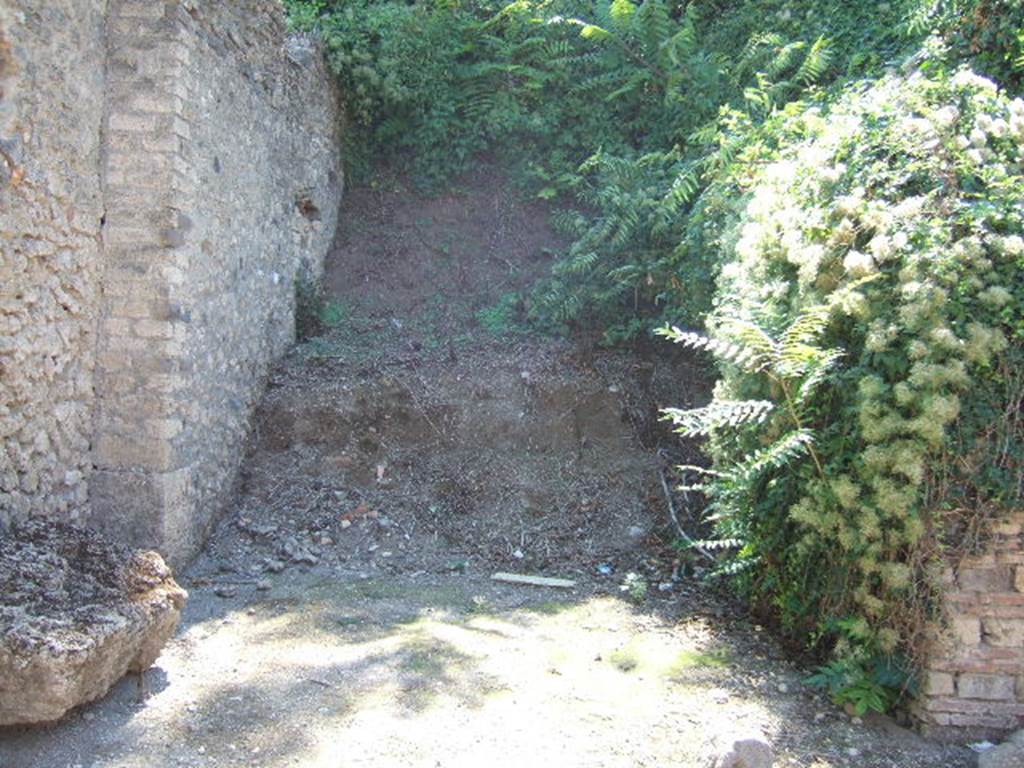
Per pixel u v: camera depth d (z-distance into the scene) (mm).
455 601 4957
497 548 5742
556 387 6609
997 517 3498
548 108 8734
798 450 3975
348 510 6000
